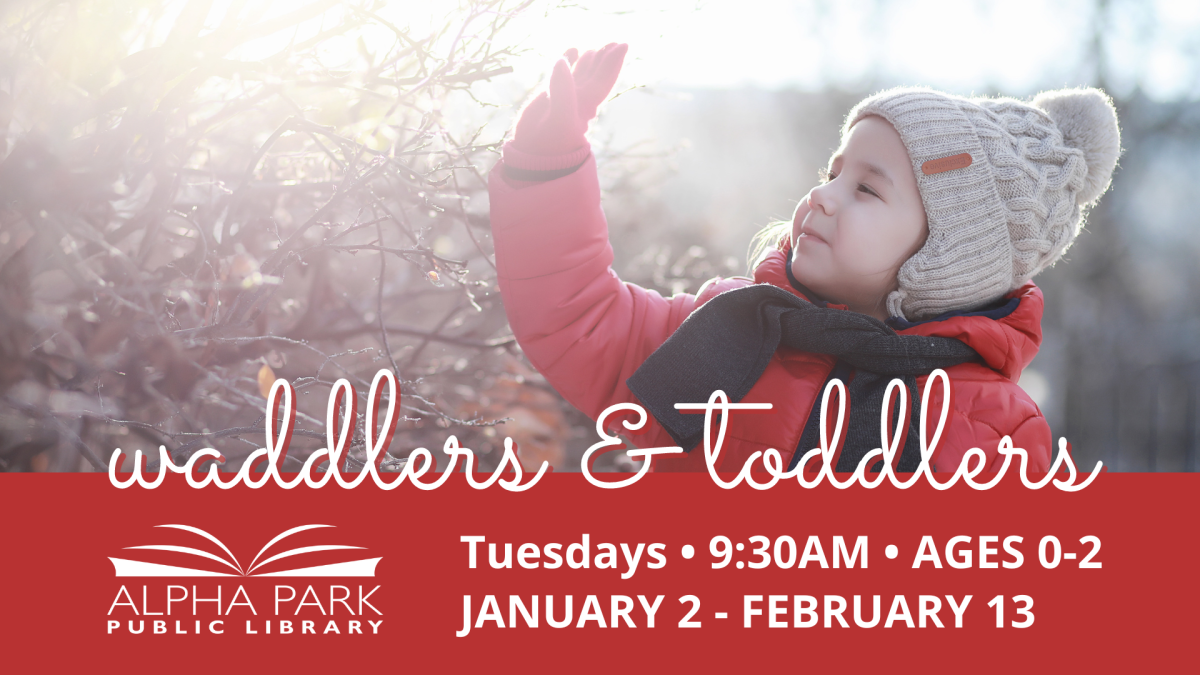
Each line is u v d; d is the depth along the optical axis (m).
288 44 1.38
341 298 2.51
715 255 4.30
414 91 1.35
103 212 1.37
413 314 3.04
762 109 10.50
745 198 9.33
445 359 2.66
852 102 11.38
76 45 1.21
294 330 2.15
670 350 1.49
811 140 10.96
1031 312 1.61
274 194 1.75
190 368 1.33
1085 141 1.68
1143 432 9.23
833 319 1.46
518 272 1.49
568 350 1.56
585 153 1.46
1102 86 11.46
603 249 1.55
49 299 1.29
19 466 1.39
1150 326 12.02
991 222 1.55
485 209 2.50
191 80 1.26
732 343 1.49
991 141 1.56
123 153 1.22
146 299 1.15
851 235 1.52
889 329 1.49
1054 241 1.64
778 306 1.51
